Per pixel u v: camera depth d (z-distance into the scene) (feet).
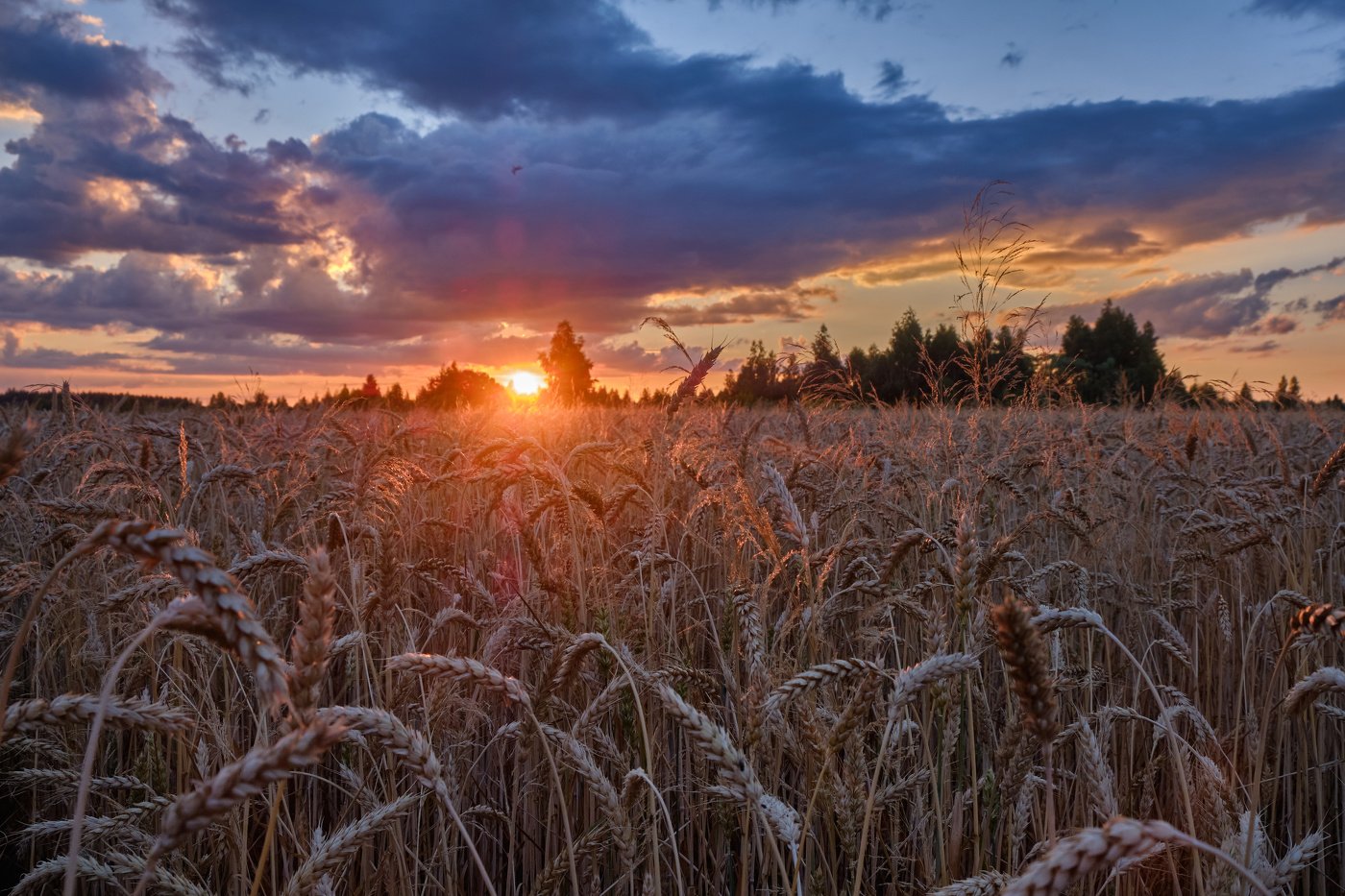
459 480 18.49
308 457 22.58
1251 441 27.22
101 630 13.62
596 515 13.80
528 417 37.06
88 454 19.84
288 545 16.22
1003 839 11.52
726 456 18.72
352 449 25.20
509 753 14.92
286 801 11.87
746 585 11.33
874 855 11.37
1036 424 25.66
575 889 8.62
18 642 5.03
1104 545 19.31
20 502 15.87
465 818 13.21
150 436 17.84
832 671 7.79
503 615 13.82
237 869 10.07
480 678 7.72
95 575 14.47
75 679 14.11
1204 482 23.11
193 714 11.04
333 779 13.26
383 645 13.66
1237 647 17.19
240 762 4.32
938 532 12.33
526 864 13.43
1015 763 9.44
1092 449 23.94
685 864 13.25
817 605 11.04
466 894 13.82
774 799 7.94
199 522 16.88
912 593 13.38
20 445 5.09
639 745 11.47
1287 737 15.67
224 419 31.60
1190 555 17.49
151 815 11.00
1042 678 5.91
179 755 10.82
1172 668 17.52
